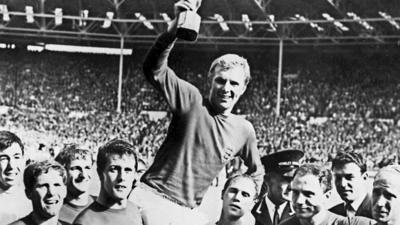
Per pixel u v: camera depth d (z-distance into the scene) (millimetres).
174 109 5109
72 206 5641
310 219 6281
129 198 5266
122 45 27859
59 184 5574
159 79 4914
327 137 26703
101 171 5520
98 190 7215
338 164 6727
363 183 6719
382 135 26891
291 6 25859
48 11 27422
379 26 27266
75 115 28984
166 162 5199
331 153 24406
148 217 5121
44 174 5535
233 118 5246
